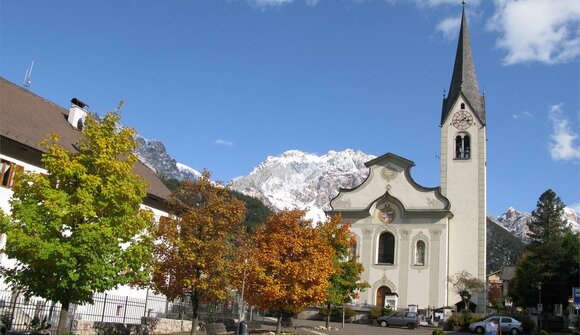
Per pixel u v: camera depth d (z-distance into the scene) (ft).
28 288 65.98
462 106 222.48
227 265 86.58
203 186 88.17
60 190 65.82
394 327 173.47
